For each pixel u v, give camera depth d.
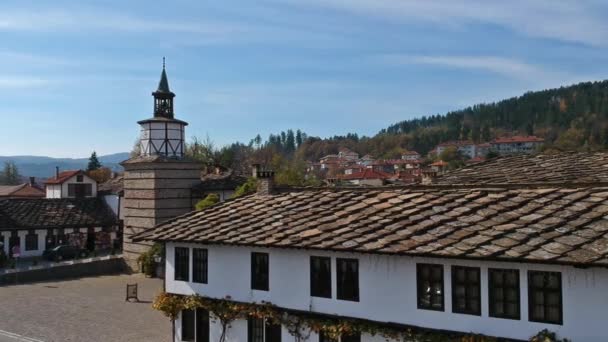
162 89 50.28
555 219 15.41
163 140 49.72
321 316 18.75
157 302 22.81
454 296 16.19
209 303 21.41
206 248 21.81
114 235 60.84
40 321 30.61
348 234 17.77
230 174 58.56
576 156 25.31
